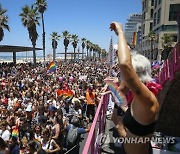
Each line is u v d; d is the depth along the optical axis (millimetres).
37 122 9281
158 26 50250
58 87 18156
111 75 6625
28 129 8070
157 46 48562
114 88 2965
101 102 3746
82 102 11781
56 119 8023
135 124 1690
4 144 4555
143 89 1582
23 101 13758
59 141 7469
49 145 6926
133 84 1572
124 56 1609
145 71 1793
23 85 20562
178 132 2674
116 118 3047
